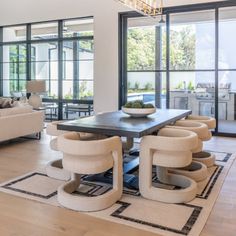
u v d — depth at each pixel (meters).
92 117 4.09
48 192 3.32
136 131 3.07
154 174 3.95
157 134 3.66
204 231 2.50
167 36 7.30
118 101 7.82
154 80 7.56
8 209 2.90
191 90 7.20
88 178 3.70
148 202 3.06
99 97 8.06
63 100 9.01
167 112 4.75
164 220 2.68
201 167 3.90
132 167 4.03
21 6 9.09
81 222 2.65
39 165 4.37
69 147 2.87
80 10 8.12
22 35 9.52
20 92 9.70
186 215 2.78
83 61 8.60
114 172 3.10
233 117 6.81
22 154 5.03
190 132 3.39
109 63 7.85
